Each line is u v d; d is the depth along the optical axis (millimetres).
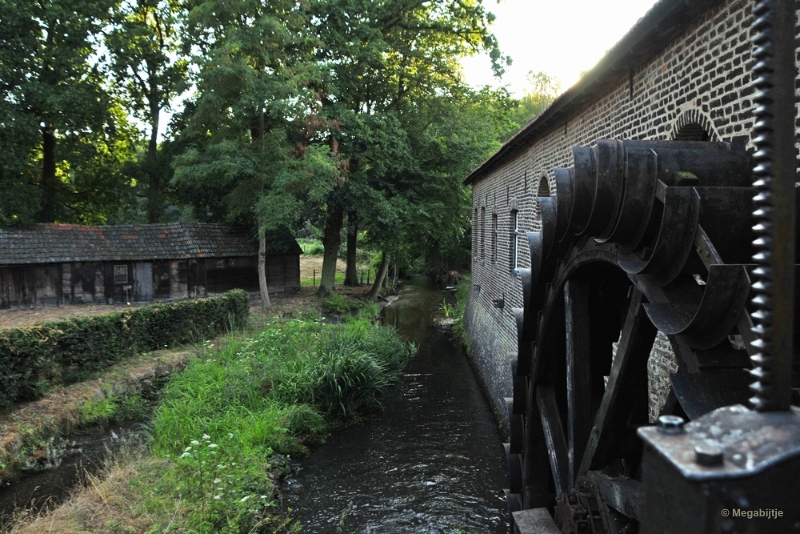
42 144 20594
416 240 23453
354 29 18844
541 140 9312
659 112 5016
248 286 21531
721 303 2180
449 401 11594
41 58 17859
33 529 5094
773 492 881
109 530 5043
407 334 18797
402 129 20484
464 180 19688
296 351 11305
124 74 21141
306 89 16344
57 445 7930
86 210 23328
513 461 5461
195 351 12141
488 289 14727
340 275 33750
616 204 2959
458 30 20688
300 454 8727
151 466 6508
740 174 2865
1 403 8133
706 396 2229
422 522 6805
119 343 11008
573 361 4062
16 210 17297
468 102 21859
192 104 20859
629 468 4230
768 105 978
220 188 21594
